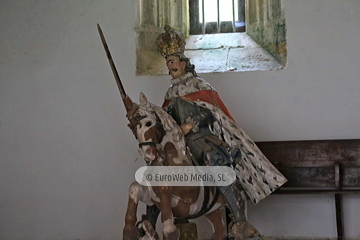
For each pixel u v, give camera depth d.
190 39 6.51
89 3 6.12
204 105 4.37
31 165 5.88
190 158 4.20
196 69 5.97
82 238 5.75
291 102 5.74
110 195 5.78
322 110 5.68
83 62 6.02
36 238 5.79
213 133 4.43
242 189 4.65
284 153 5.46
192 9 6.69
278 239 5.53
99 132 5.88
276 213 5.64
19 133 5.94
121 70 5.98
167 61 4.50
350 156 5.34
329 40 5.77
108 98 5.92
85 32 6.06
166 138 4.12
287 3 5.91
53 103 5.96
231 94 5.84
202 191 4.17
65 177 5.84
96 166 5.83
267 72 5.82
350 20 5.76
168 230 3.89
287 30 5.87
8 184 5.88
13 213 5.84
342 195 5.53
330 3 5.82
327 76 5.72
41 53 6.05
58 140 5.90
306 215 5.59
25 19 6.12
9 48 6.09
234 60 6.07
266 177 4.48
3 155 5.92
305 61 5.78
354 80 5.68
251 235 4.19
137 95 5.91
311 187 5.40
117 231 5.72
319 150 5.41
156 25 6.38
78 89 5.96
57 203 5.82
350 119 5.63
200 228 5.60
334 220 5.54
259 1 6.37
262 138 5.73
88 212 5.78
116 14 6.09
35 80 6.01
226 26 6.60
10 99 6.00
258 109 5.78
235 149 4.49
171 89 4.51
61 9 6.12
